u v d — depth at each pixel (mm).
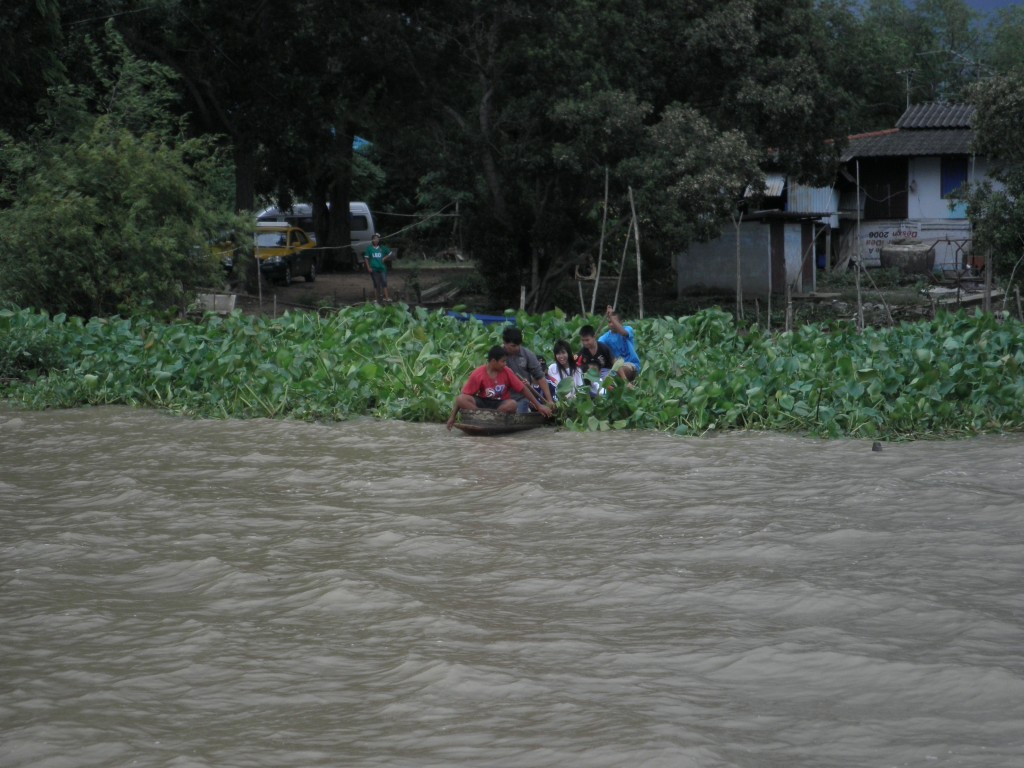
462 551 8648
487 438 13992
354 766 4996
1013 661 6039
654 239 26938
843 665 6062
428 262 51469
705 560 8219
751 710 5527
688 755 4941
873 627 6672
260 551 8742
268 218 46188
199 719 5578
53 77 25859
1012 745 5051
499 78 28828
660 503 10102
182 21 28906
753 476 11188
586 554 8469
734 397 14703
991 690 5664
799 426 14141
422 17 28594
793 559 8172
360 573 8031
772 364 15609
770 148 30781
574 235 30031
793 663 6125
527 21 28000
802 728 5293
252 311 29438
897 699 5621
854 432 13664
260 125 30141
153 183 24812
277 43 29328
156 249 24516
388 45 28172
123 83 25969
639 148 27219
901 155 38250
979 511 9422
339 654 6461
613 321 15828
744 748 5074
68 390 17281
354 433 14461
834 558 8164
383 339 18453
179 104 30812
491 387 14344
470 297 35438
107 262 24234
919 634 6527
